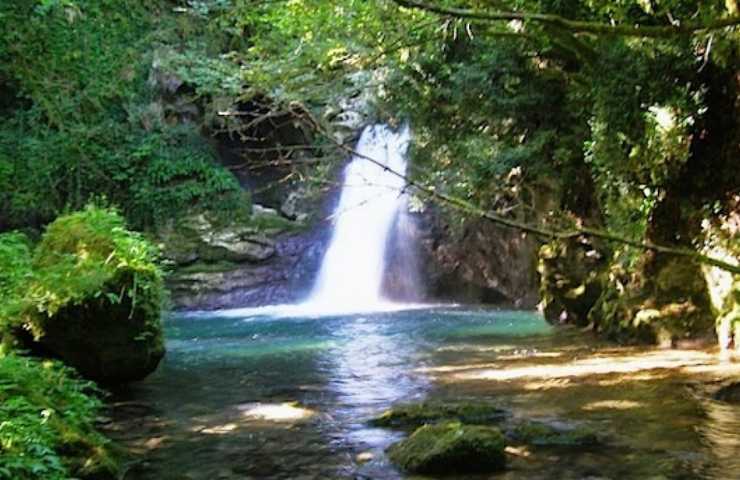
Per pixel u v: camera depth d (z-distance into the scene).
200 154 20.69
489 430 5.50
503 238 17.77
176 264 19.44
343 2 10.13
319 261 20.45
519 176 12.51
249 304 19.69
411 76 12.13
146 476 5.36
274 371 9.59
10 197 18.89
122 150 19.98
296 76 11.04
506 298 18.69
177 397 8.02
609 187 11.16
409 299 20.05
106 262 8.25
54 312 7.82
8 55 10.02
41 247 8.79
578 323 13.12
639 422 6.36
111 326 8.09
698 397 7.16
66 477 4.64
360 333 13.59
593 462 5.35
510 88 11.24
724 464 5.16
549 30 6.87
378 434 6.33
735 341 9.52
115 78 13.33
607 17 8.09
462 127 12.49
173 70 15.30
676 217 10.38
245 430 6.56
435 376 8.88
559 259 13.59
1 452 4.41
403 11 9.18
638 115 9.09
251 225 20.08
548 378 8.42
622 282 11.47
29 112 19.02
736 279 9.48
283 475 5.32
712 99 9.11
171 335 13.93
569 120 11.33
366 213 20.19
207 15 12.50
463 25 8.72
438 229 19.11
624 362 9.23
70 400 6.27
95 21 11.86
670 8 6.79
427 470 5.26
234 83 12.70
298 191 20.67
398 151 15.34
